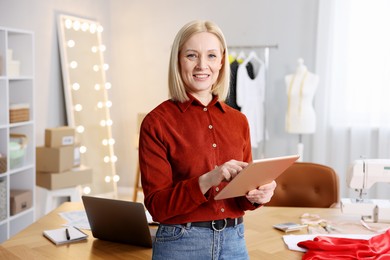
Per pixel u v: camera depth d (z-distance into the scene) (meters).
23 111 4.08
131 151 6.05
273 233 2.25
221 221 1.54
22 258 1.94
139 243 2.07
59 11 5.05
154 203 1.49
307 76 4.92
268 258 1.94
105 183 5.38
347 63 5.04
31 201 4.18
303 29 5.27
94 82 5.36
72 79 5.09
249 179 1.44
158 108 1.57
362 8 4.95
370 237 2.16
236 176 1.37
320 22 5.08
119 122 6.08
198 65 1.54
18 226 4.18
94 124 5.30
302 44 5.28
